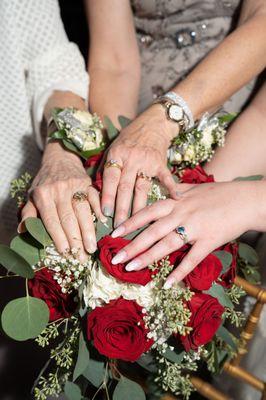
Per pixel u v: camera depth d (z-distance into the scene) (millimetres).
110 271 456
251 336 639
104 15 757
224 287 530
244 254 600
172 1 716
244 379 662
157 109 601
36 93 748
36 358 1025
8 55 744
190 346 470
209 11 712
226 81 626
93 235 492
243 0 688
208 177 579
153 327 463
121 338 455
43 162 611
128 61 774
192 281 467
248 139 660
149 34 768
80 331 497
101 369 507
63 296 489
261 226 526
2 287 993
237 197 523
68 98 724
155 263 473
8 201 842
